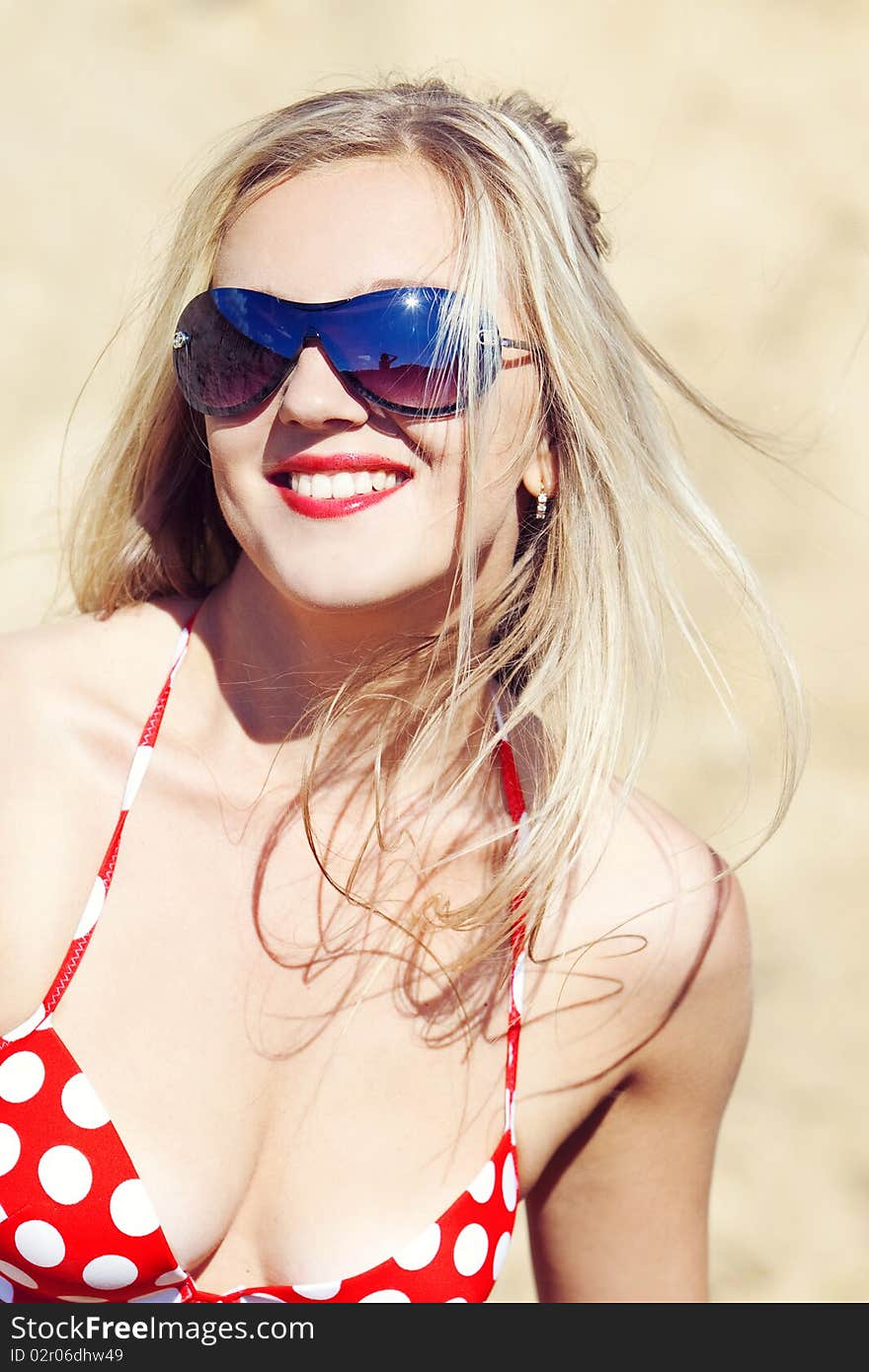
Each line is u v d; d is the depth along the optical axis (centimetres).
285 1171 166
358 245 159
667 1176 201
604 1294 206
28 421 589
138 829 168
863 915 483
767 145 799
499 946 180
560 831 178
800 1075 425
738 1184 386
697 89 820
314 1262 164
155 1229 157
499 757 188
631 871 188
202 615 185
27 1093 157
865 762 542
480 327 161
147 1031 162
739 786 509
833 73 846
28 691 171
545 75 809
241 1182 163
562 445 178
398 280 158
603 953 183
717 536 192
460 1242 169
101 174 734
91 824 167
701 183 768
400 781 180
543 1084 182
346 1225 165
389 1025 172
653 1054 189
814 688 566
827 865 499
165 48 804
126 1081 160
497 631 188
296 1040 168
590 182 190
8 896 160
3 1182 156
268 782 177
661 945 186
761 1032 439
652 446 189
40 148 735
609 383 177
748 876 489
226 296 159
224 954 168
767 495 616
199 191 170
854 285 723
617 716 181
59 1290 160
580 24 838
